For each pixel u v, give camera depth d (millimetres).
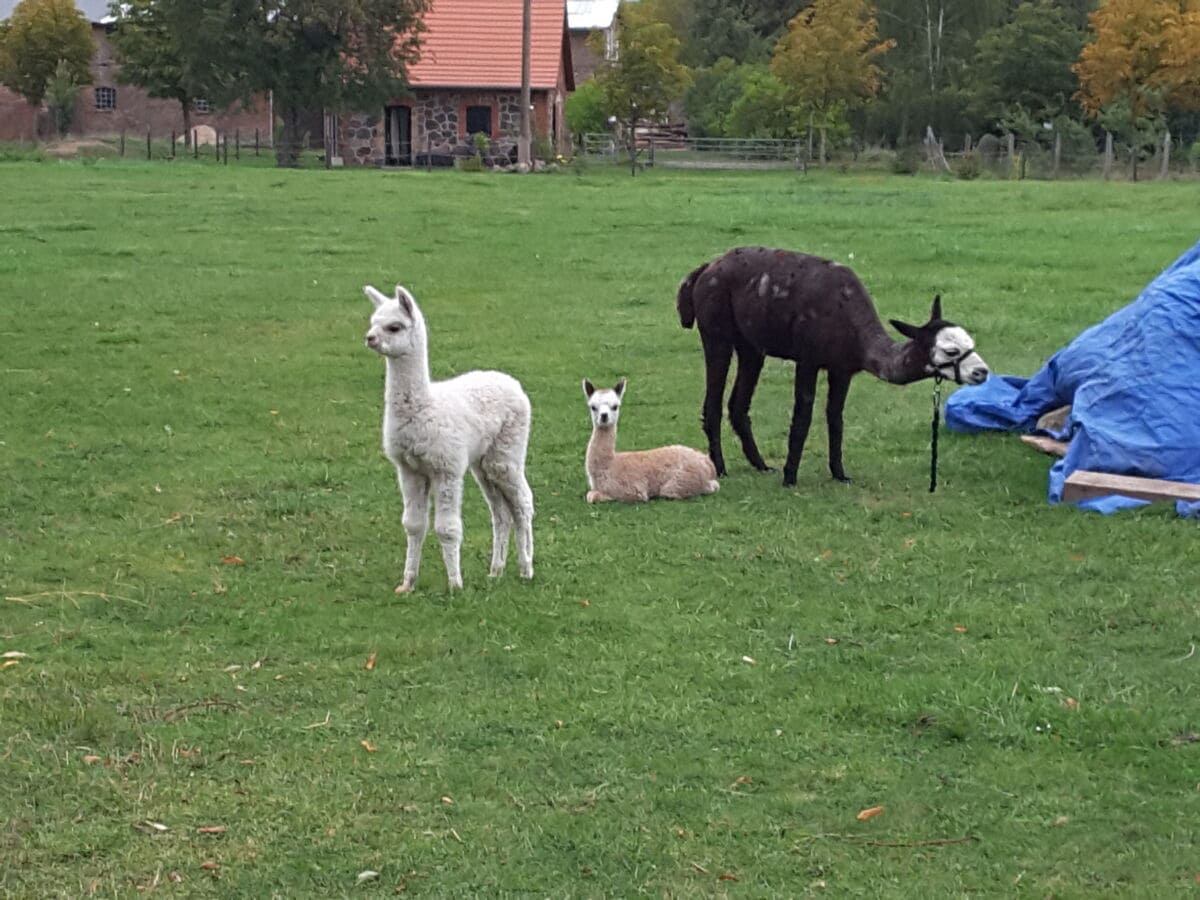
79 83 59438
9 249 21922
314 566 9016
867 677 7156
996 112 55656
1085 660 7414
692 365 15664
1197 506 9797
